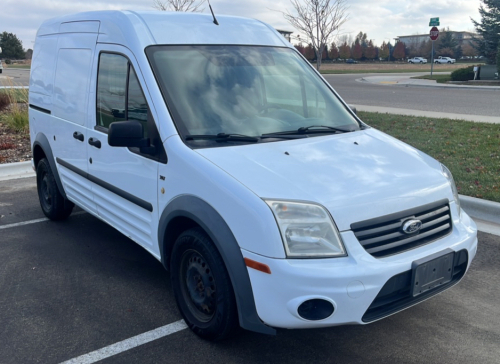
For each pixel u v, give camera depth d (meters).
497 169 7.23
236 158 3.29
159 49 3.89
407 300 3.06
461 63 80.75
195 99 3.72
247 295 2.97
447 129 10.39
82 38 4.78
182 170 3.37
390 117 12.44
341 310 2.82
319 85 4.50
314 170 3.23
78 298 4.16
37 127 5.90
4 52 79.69
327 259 2.84
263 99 4.01
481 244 5.18
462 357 3.30
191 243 3.35
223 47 4.17
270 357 3.32
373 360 3.28
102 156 4.38
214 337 3.37
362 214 2.98
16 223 6.04
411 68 56.09
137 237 4.09
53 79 5.39
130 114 3.96
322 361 3.28
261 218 2.87
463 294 4.18
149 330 3.66
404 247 3.07
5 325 3.74
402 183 3.26
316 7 13.83
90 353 3.38
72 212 6.50
